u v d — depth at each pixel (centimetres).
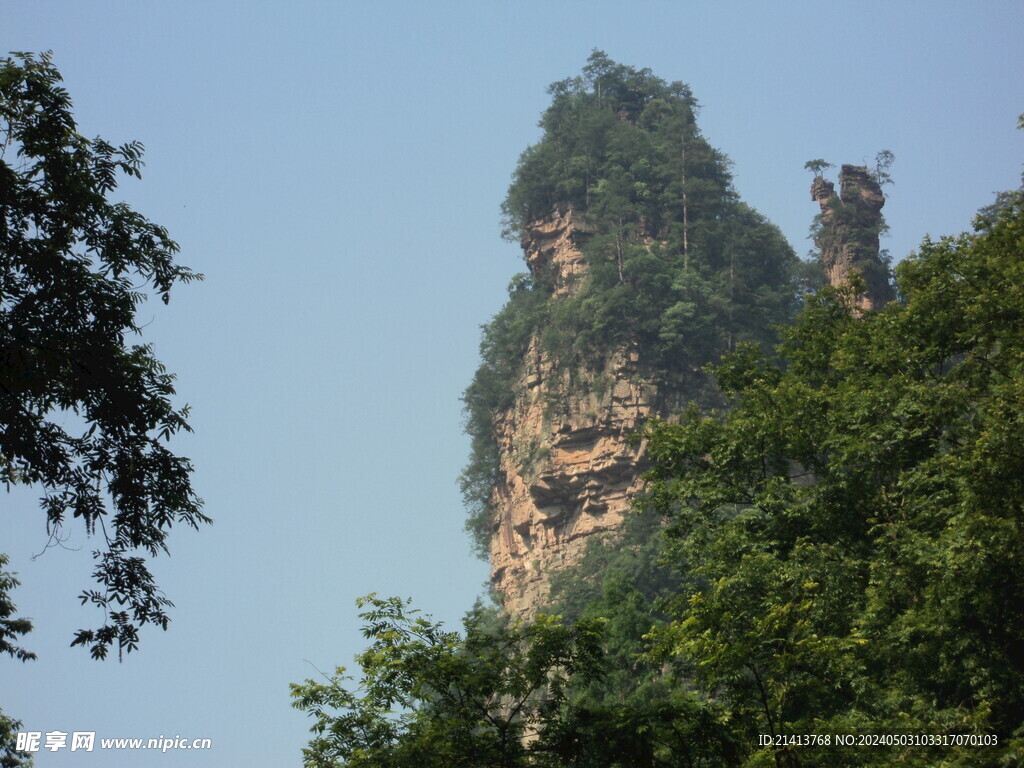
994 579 4669
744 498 5988
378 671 4231
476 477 18775
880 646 4881
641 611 6962
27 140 4094
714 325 18075
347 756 4141
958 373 5578
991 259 5909
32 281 4012
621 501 17025
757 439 5975
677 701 4353
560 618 4431
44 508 4003
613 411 17488
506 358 19175
